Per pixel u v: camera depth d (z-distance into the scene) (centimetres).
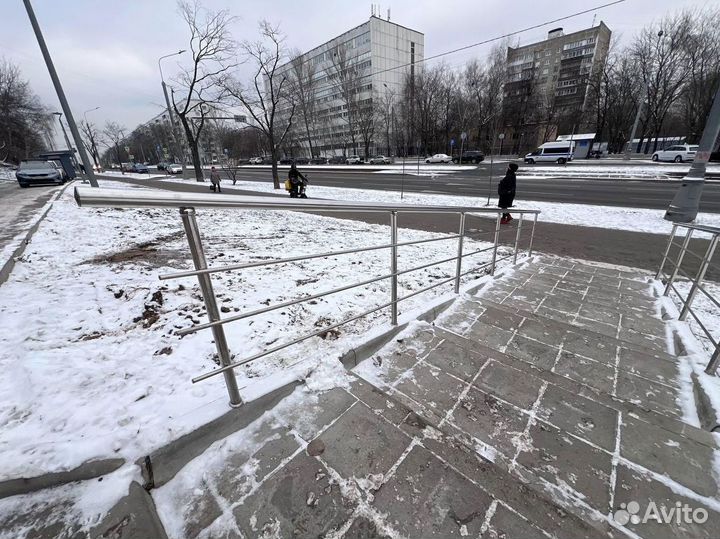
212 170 1584
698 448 138
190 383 184
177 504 112
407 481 120
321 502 112
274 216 841
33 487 108
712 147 674
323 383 170
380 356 208
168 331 244
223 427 138
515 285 379
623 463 131
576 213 872
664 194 1177
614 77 3369
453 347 218
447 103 4028
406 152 4928
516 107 4206
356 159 4094
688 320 299
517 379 186
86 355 207
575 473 126
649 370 206
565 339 241
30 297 286
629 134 3944
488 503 112
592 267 458
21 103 3566
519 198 1153
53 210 767
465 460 129
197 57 1892
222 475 123
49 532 97
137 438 124
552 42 4872
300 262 433
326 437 139
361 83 5347
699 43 2705
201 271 122
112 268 380
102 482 112
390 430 143
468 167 2759
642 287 375
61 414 155
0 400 164
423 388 179
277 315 274
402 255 500
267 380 162
